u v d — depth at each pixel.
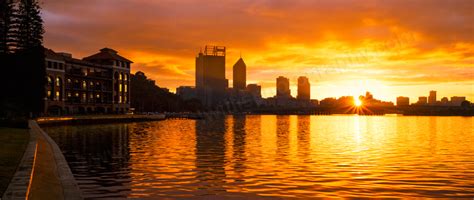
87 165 39.12
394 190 28.72
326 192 27.89
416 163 42.88
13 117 88.88
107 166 38.62
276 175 34.41
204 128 125.56
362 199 26.05
